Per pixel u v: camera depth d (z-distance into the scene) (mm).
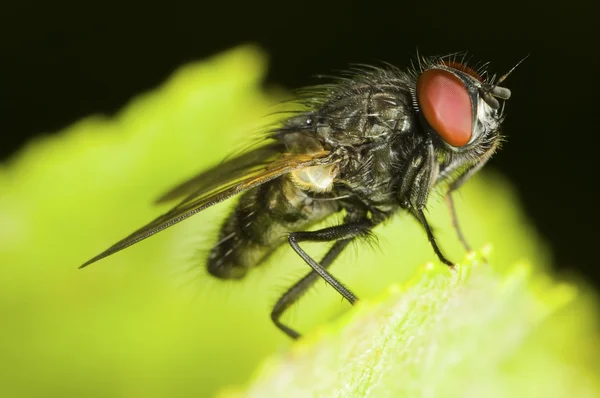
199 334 51
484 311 47
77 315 50
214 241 52
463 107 49
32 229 51
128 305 51
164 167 52
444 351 47
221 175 51
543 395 51
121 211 52
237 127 53
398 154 50
